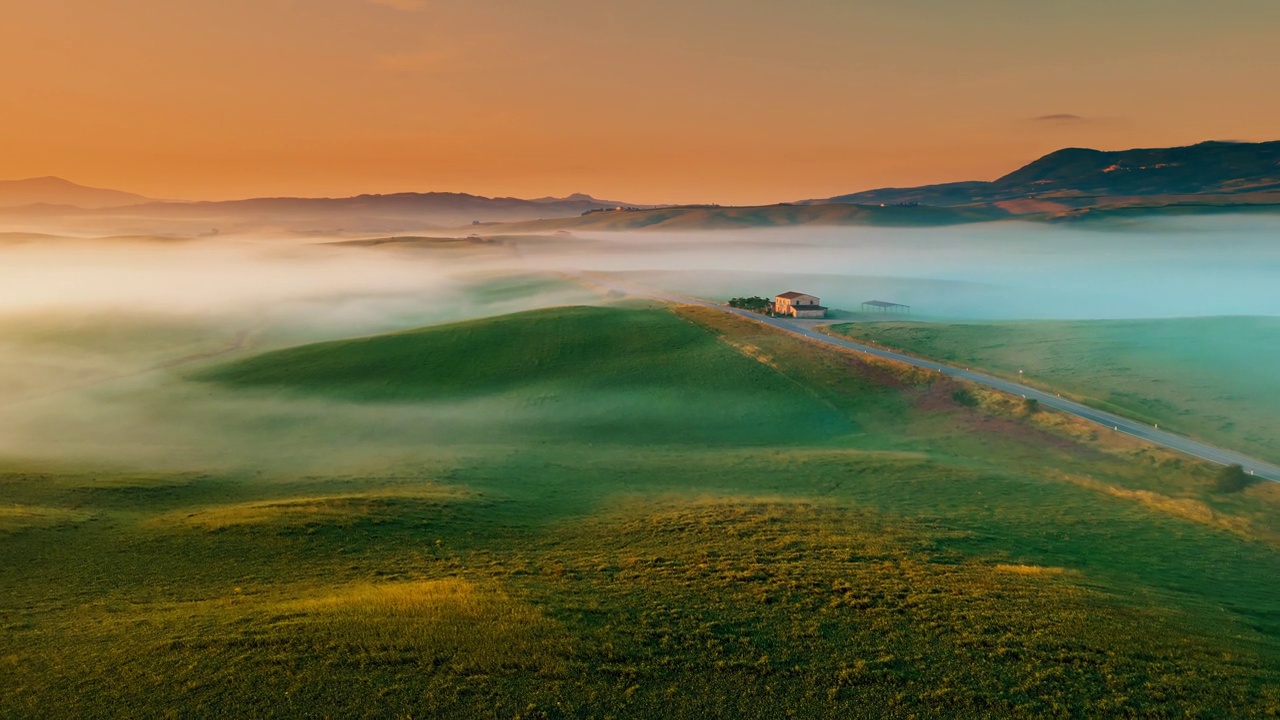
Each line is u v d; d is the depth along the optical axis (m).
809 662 26.52
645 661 26.39
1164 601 34.88
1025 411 86.44
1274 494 61.75
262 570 37.12
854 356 113.94
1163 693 25.00
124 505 51.75
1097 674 26.17
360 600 31.41
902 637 28.62
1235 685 25.88
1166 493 62.66
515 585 33.97
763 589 33.59
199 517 47.19
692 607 31.36
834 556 39.59
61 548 40.16
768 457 73.25
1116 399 93.19
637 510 52.69
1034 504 56.19
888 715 23.44
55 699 23.64
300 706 23.30
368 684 24.50
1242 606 35.88
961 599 32.69
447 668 25.56
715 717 23.17
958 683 25.27
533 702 23.70
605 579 35.53
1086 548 45.19
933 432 84.69
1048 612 31.50
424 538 43.44
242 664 25.59
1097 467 70.94
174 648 26.86
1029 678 25.73
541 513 52.44
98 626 29.17
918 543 43.06
